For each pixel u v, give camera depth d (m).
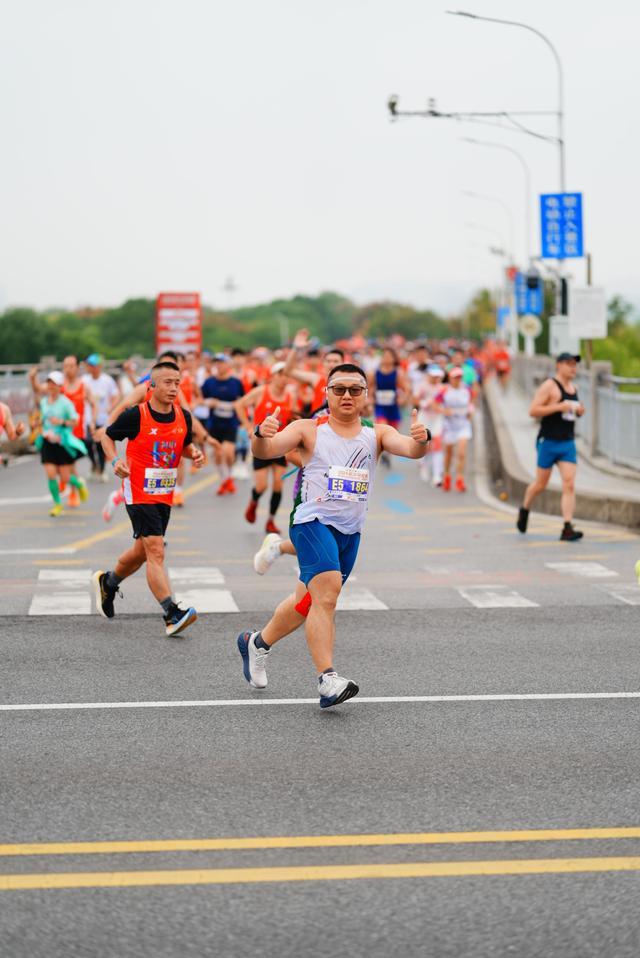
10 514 22.09
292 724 8.59
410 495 25.77
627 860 6.09
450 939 5.21
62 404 21.66
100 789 7.20
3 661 10.48
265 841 6.36
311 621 8.88
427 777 7.41
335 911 5.50
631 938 5.22
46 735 8.32
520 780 7.35
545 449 18.53
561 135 39.66
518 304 64.94
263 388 18.77
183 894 5.69
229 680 9.85
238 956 5.06
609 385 27.72
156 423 11.29
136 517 11.43
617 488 22.53
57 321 177.88
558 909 5.52
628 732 8.39
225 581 14.62
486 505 23.81
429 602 13.20
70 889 5.75
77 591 13.84
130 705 9.09
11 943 5.18
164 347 62.62
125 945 5.16
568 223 37.06
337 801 6.98
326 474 8.88
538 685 9.67
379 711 8.92
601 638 11.42
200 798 7.03
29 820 6.67
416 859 6.11
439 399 26.69
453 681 9.80
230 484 25.77
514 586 14.23
